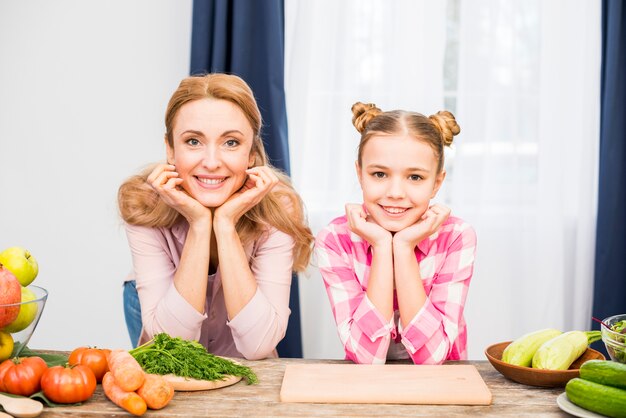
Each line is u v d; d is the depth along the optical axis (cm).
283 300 159
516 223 266
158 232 161
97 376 121
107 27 279
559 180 262
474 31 261
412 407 113
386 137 143
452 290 153
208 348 174
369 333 142
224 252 147
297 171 265
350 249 160
